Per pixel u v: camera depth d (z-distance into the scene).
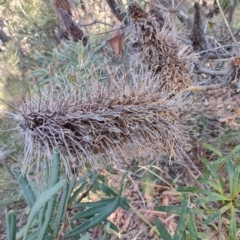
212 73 0.30
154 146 0.20
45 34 0.53
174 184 0.34
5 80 0.39
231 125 0.34
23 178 0.19
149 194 0.34
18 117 0.18
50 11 0.52
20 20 0.60
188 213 0.20
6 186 0.39
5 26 0.65
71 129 0.18
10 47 0.54
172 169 0.36
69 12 0.41
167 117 0.21
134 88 0.20
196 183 0.31
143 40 0.24
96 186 0.25
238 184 0.25
